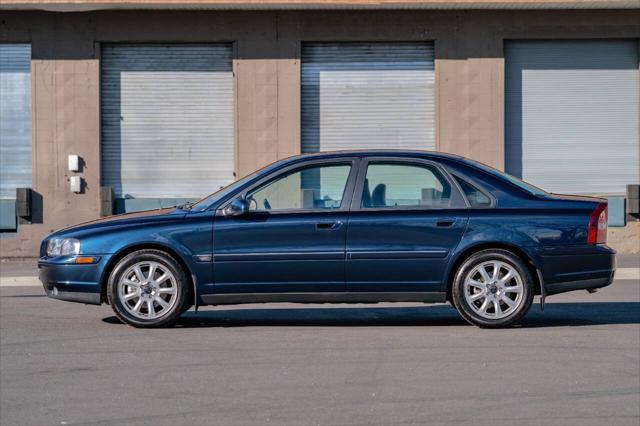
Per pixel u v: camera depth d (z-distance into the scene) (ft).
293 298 35.06
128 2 74.08
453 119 78.48
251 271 34.88
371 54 78.84
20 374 28.09
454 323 37.04
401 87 78.89
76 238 35.55
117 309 35.29
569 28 78.02
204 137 79.00
